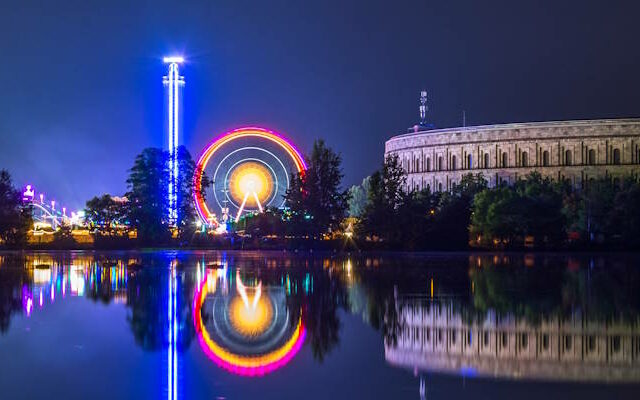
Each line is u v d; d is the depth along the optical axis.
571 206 196.38
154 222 172.75
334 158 170.50
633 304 60.91
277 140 177.25
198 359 39.28
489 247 162.62
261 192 177.25
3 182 167.12
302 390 33.50
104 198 176.12
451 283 78.81
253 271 95.19
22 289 72.12
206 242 171.88
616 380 35.41
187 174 177.88
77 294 67.62
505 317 53.94
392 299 64.19
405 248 161.62
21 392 32.81
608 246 162.50
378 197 162.75
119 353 40.62
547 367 37.94
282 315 54.56
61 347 42.25
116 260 121.94
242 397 32.38
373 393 33.09
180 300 63.22
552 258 132.50
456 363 38.81
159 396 32.41
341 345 43.28
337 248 164.88
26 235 170.38
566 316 54.25
